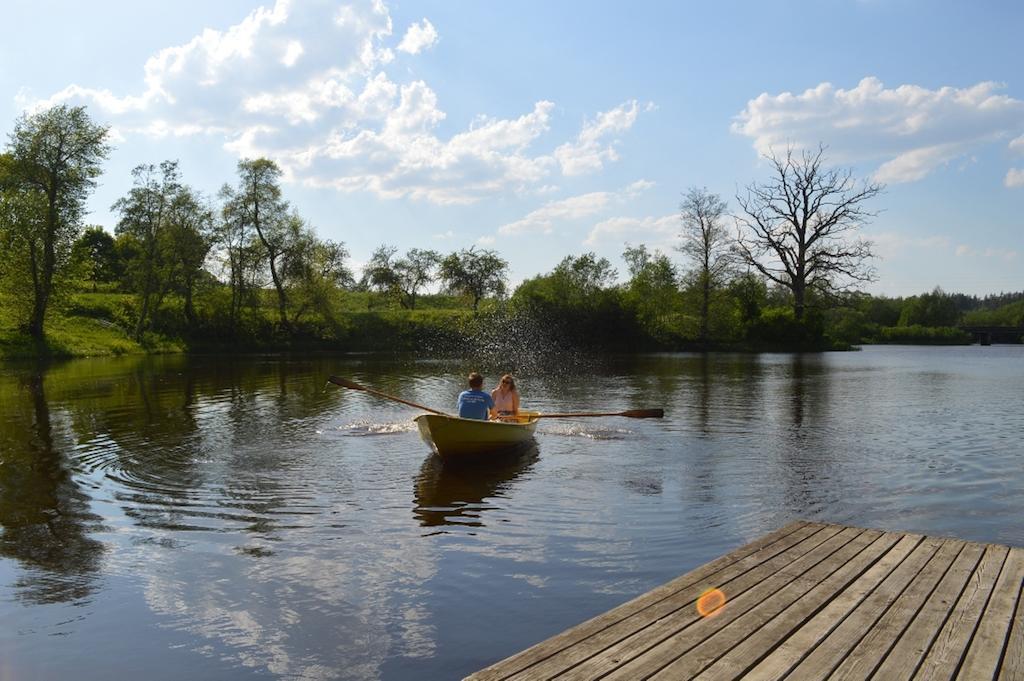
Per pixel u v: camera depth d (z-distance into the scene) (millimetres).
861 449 11375
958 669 3475
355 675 4207
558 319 49500
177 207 44438
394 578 5699
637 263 60875
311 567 5945
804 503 8039
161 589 5473
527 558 6176
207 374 26547
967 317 102938
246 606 5160
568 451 11273
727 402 18031
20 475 9344
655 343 51250
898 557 5219
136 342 42375
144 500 8117
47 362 33094
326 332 48281
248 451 11078
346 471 9695
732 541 6648
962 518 7434
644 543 6590
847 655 3617
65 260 37531
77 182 37031
